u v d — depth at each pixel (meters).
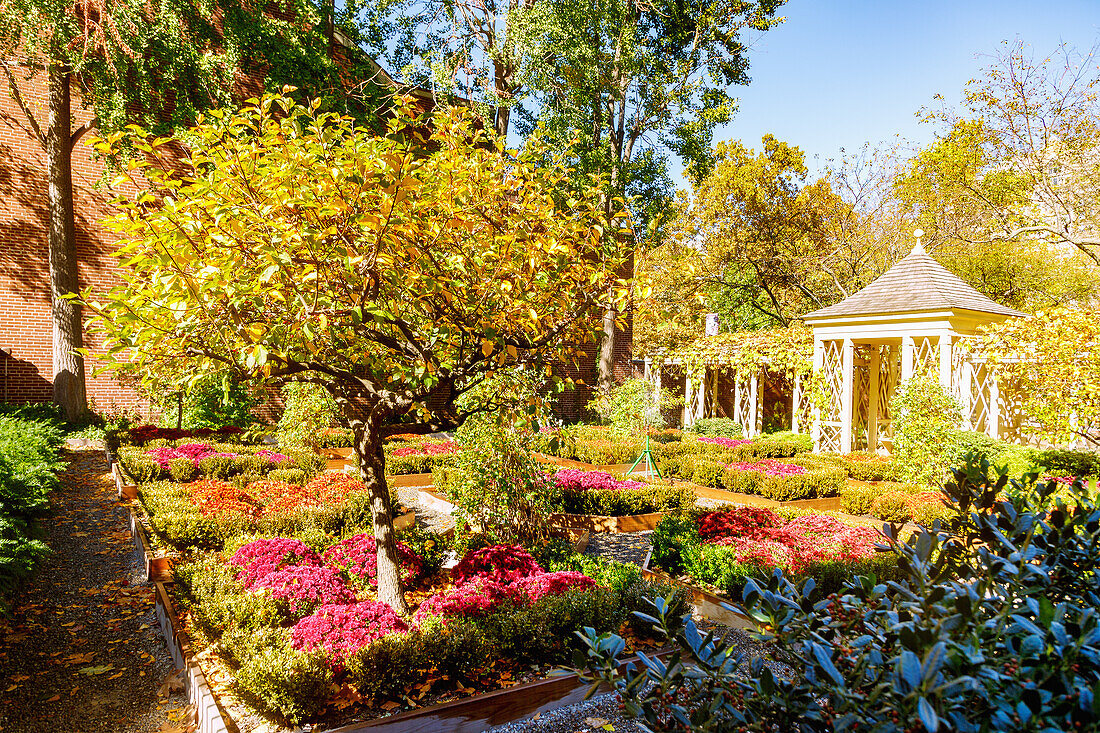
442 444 13.52
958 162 23.59
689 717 1.80
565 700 3.87
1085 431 10.80
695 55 20.03
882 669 1.69
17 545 5.12
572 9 16.61
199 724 3.53
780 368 18.28
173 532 6.42
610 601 4.53
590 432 17.12
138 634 4.85
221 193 3.28
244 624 4.37
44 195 15.54
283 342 3.59
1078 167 21.62
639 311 4.49
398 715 3.44
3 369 15.04
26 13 12.57
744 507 7.19
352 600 4.89
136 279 3.44
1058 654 1.47
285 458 10.80
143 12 13.38
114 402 15.59
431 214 3.93
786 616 1.89
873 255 26.81
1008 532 2.12
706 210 27.44
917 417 10.35
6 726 3.55
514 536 6.57
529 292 4.09
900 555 2.04
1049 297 22.88
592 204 4.65
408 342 4.21
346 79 16.25
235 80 15.62
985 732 1.36
